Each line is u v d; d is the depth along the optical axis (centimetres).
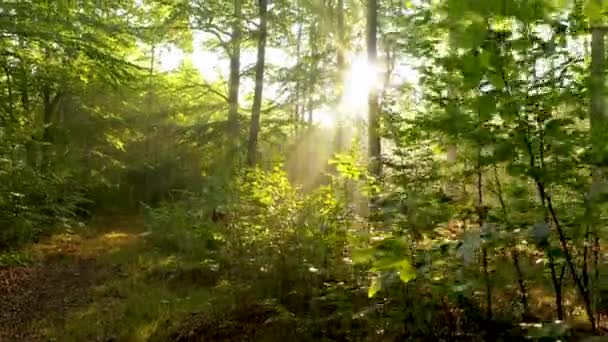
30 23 1002
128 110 1862
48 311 776
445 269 407
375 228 486
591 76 303
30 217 1326
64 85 1571
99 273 1005
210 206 1010
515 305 418
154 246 1162
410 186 421
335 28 1407
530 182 357
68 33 1058
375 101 628
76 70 1166
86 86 1611
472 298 419
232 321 589
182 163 1992
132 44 1362
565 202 335
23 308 804
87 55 1075
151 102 1753
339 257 576
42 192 1412
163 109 1655
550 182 307
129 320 666
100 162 1900
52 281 973
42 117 1970
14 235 1232
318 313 527
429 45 429
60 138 1778
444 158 440
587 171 326
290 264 598
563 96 309
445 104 402
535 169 306
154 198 2059
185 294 755
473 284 386
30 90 1430
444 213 388
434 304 433
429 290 432
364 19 1377
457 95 407
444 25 323
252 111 1445
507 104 314
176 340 575
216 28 1456
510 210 357
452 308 433
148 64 1969
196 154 1742
